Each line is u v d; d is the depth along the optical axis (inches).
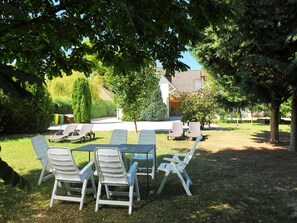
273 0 348.5
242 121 1022.4
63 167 199.6
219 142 516.7
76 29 150.0
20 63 153.0
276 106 424.2
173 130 569.9
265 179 267.1
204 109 699.4
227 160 358.6
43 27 131.8
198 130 575.8
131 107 633.6
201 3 135.9
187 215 182.5
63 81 1111.0
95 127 852.6
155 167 283.0
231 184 250.4
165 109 1173.1
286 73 339.3
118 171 189.8
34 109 672.4
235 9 147.3
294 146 423.2
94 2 119.3
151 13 131.8
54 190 204.8
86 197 222.2
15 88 81.2
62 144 502.3
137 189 210.4
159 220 175.8
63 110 1163.9
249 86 371.6
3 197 219.6
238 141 528.7
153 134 325.1
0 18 90.6
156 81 636.7
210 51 443.5
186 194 223.0
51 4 127.1
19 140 549.3
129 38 144.1
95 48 181.9
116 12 112.7
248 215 181.3
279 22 358.6
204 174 286.5
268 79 405.4
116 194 215.9
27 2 123.6
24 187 80.0
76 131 566.9
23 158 375.2
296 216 179.5
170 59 171.8
